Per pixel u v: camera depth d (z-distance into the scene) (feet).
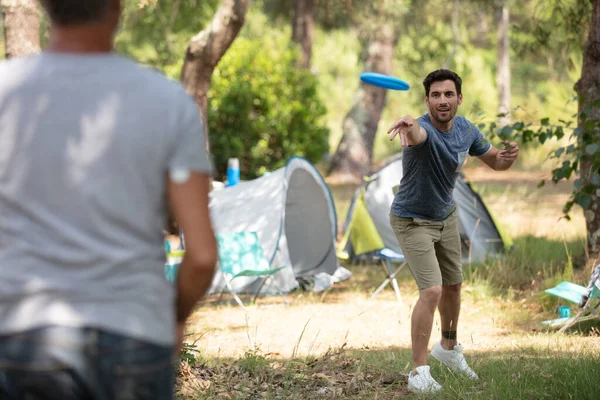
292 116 104.32
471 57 177.17
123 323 11.22
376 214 67.67
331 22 154.71
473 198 67.46
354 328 45.65
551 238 73.92
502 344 39.93
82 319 11.10
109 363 11.14
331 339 42.73
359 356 36.70
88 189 11.39
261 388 31.32
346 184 130.62
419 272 30.66
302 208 64.03
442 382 31.89
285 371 33.81
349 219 66.90
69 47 11.98
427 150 29.60
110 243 11.41
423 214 30.73
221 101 99.71
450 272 32.19
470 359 35.68
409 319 48.03
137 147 11.50
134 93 11.64
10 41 50.93
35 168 11.43
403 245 30.99
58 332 11.03
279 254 57.93
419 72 137.18
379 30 121.08
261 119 102.32
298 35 150.20
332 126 192.65
